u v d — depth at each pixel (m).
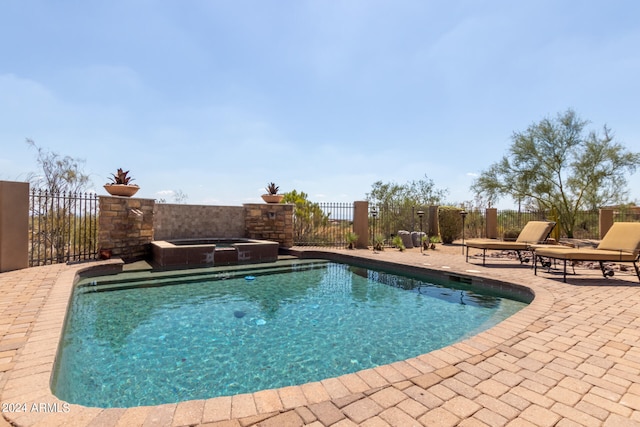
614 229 6.40
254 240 11.16
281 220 12.06
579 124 14.09
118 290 6.12
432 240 12.52
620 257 5.85
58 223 8.44
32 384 2.16
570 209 15.10
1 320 3.52
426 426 1.78
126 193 8.75
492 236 15.79
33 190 7.22
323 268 9.06
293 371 3.08
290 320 4.63
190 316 4.73
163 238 11.02
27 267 6.81
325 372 3.07
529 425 1.81
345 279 7.62
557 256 6.18
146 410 1.90
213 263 8.95
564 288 5.47
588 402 2.06
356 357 3.42
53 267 6.91
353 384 2.27
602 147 13.94
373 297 5.98
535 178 14.95
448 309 5.22
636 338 3.21
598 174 14.02
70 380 2.86
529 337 3.23
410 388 2.22
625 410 1.96
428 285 7.05
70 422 1.76
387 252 11.02
